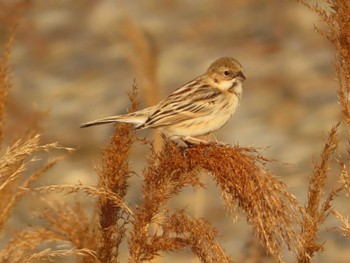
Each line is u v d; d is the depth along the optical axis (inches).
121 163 461.1
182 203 979.3
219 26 1711.4
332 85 1376.7
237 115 1326.3
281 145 1208.8
